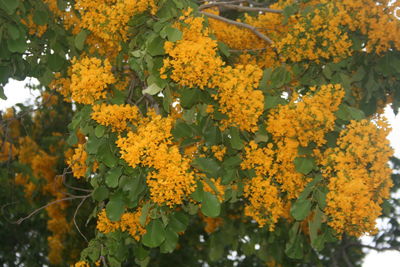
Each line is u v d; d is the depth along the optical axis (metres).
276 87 4.93
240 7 5.38
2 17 4.43
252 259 10.56
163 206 4.01
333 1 5.05
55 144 9.42
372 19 4.94
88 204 7.66
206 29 4.02
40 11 4.95
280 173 4.37
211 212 3.88
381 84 5.36
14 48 4.46
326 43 4.92
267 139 4.33
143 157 3.63
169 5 4.11
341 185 3.95
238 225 7.02
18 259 10.33
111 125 3.93
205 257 10.07
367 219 4.01
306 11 5.05
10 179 8.90
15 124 9.23
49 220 9.25
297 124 4.12
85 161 4.65
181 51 3.77
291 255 4.65
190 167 3.99
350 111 4.29
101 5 4.41
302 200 4.19
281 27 5.51
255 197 4.34
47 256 10.56
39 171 8.86
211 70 3.81
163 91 4.08
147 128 3.70
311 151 4.22
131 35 4.51
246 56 5.52
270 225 4.43
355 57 5.23
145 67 4.14
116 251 4.61
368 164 4.18
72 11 5.29
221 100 3.97
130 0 4.10
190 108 4.10
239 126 4.21
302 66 5.19
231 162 4.32
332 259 8.88
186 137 4.26
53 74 5.50
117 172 3.98
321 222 4.35
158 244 4.00
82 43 4.90
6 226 9.75
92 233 7.74
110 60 5.39
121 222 4.34
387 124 4.07
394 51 5.14
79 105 5.41
